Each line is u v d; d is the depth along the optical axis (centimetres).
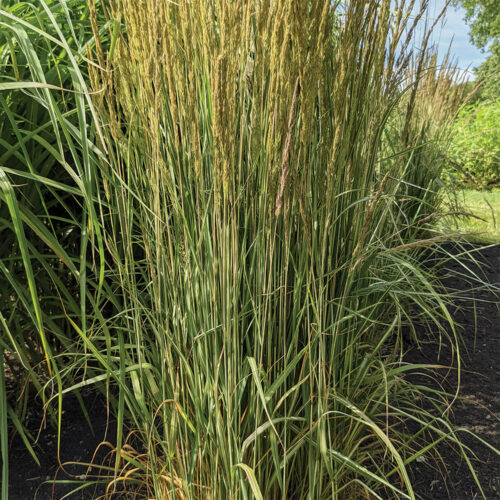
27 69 179
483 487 179
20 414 209
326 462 119
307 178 129
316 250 125
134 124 124
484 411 229
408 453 193
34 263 202
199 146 108
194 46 119
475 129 697
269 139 106
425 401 236
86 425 204
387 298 263
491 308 343
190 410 134
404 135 182
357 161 144
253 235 122
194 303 128
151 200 133
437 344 296
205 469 134
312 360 129
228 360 111
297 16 96
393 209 312
